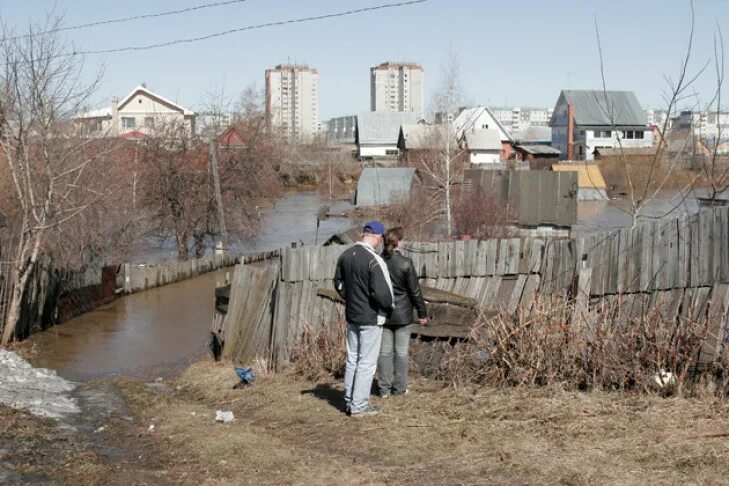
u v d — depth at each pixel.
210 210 37.44
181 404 9.55
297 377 10.10
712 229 7.77
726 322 7.37
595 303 8.78
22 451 6.66
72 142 22.81
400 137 93.00
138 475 6.15
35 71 18.98
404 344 8.16
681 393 7.20
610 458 5.71
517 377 8.07
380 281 7.42
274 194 43.16
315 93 170.00
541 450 6.04
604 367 7.75
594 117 89.25
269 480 5.86
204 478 5.98
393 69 174.38
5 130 18.91
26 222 18.53
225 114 41.28
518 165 77.56
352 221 47.59
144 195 36.19
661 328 7.68
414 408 7.67
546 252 9.73
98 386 11.10
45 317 20.95
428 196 34.94
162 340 18.91
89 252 26.78
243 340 12.47
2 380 10.18
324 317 10.86
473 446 6.34
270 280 12.18
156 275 29.20
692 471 5.31
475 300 9.66
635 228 8.62
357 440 6.81
